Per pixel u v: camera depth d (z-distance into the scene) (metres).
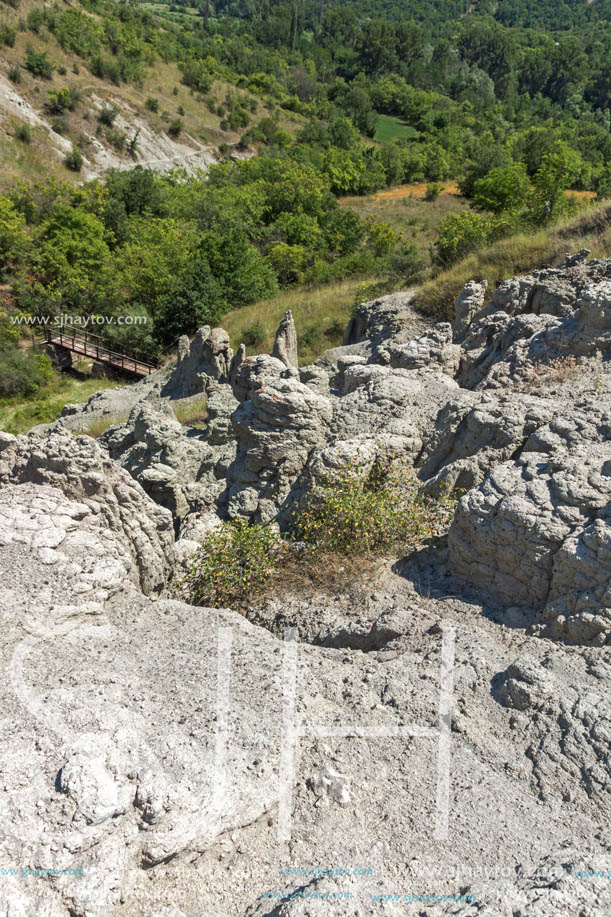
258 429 10.25
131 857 4.46
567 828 4.88
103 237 46.00
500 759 5.41
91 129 64.06
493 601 7.54
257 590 8.60
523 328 12.23
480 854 4.68
